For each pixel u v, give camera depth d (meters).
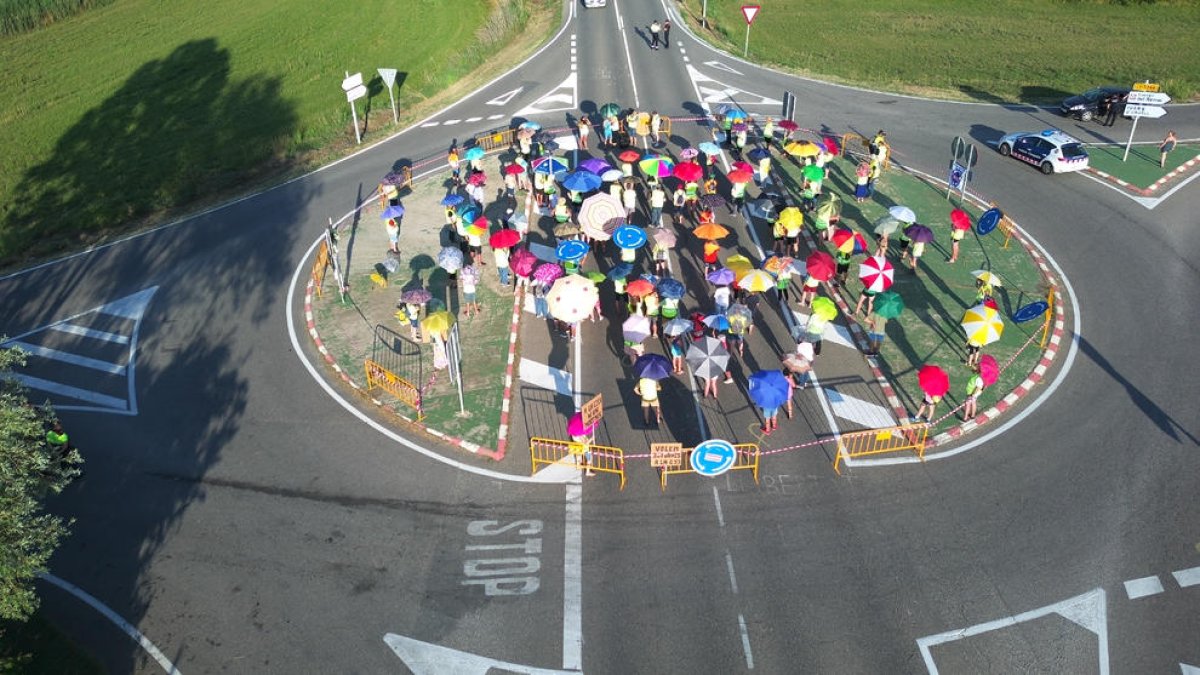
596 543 19.91
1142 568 18.81
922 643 17.41
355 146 42.22
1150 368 24.98
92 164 40.25
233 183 38.81
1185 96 45.66
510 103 46.75
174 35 54.84
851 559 19.27
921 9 65.94
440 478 21.91
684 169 32.50
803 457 22.17
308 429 23.75
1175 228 32.69
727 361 22.59
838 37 59.56
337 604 18.62
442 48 54.19
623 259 28.22
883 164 37.56
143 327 28.58
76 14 58.12
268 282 30.84
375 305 29.23
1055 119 43.31
